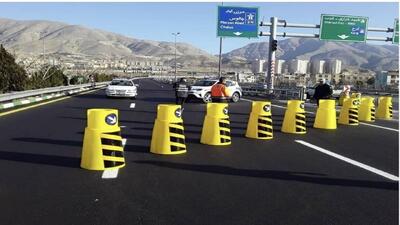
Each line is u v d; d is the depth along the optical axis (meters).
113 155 7.82
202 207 5.69
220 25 34.84
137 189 6.47
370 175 7.80
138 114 18.20
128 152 9.42
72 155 8.90
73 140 10.80
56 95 29.66
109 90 29.61
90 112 7.82
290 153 9.82
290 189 6.69
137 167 7.95
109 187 6.55
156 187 6.60
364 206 5.93
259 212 5.54
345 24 35.19
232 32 34.91
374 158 9.46
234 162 8.61
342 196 6.39
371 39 35.47
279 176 7.52
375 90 50.72
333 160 9.11
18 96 20.98
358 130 14.82
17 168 7.65
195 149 10.03
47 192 6.22
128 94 29.64
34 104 22.06
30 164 7.98
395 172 8.09
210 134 10.75
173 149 9.38
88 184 6.70
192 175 7.43
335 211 5.68
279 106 25.81
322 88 19.45
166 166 8.09
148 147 10.09
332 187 6.89
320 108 15.00
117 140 7.93
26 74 29.36
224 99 22.81
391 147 11.06
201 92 26.72
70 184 6.67
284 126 13.68
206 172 7.67
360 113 18.95
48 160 8.37
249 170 7.91
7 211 5.39
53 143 10.27
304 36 35.28
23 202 5.75
